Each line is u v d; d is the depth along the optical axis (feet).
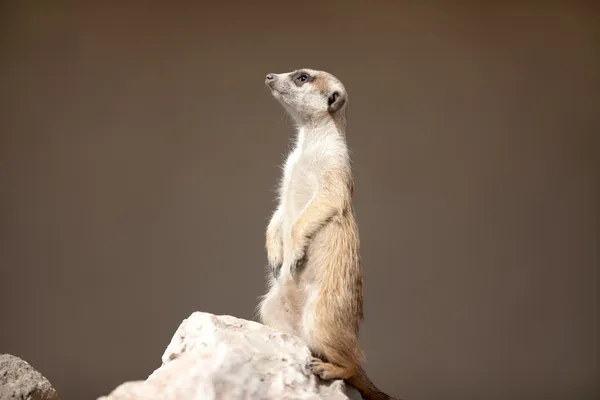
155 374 14.78
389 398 18.20
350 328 17.69
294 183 19.89
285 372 15.52
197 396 13.98
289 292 19.11
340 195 18.65
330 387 16.40
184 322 17.21
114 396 13.76
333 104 20.01
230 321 17.44
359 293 18.28
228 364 14.78
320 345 17.38
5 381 15.99
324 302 17.69
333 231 18.29
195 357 15.24
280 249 20.29
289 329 19.48
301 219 18.49
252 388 14.65
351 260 18.11
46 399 16.28
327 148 19.62
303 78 20.36
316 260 18.37
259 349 15.98
